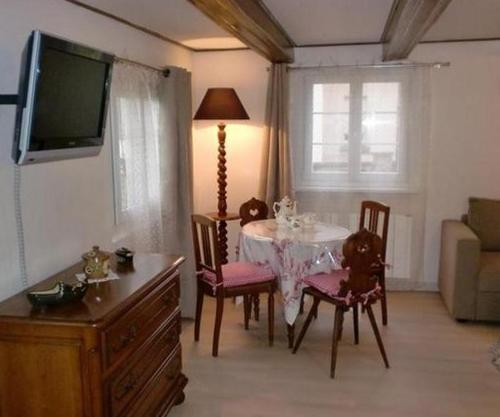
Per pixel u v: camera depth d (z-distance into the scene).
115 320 2.03
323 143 4.72
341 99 4.65
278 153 4.67
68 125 2.18
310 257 3.47
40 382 1.95
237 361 3.39
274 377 3.17
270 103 4.63
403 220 4.70
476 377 3.14
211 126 4.94
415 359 3.39
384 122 4.61
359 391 2.99
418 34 3.23
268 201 4.71
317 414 2.76
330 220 4.80
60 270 2.64
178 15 3.17
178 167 3.98
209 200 5.04
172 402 2.65
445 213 4.69
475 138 4.55
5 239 2.23
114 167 3.26
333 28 3.84
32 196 2.42
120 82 3.28
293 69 4.65
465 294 3.91
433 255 4.76
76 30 2.80
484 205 4.35
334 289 3.21
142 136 3.57
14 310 2.00
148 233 3.70
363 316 4.11
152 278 2.39
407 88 4.52
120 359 2.08
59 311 1.98
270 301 3.59
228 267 3.63
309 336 3.78
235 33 3.11
